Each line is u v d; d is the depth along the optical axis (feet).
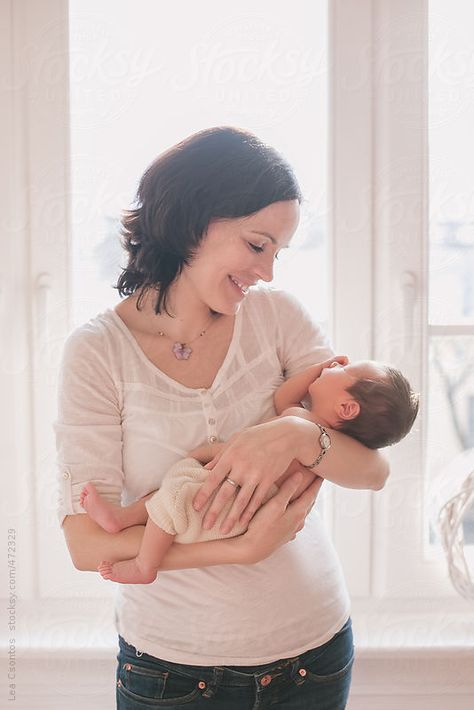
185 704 4.65
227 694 4.65
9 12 6.02
